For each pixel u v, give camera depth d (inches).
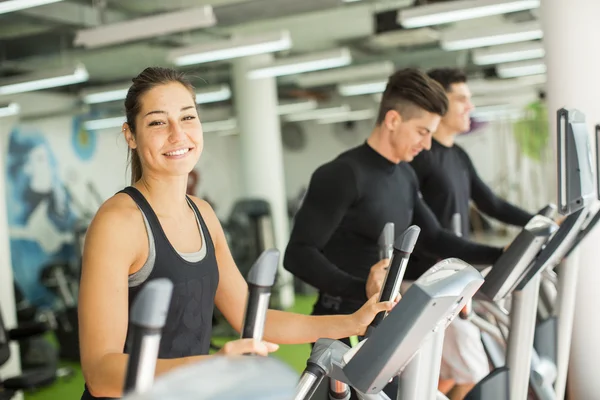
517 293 74.4
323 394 54.6
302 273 85.0
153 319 28.3
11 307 212.2
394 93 89.5
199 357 41.8
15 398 189.6
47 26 279.0
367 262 91.4
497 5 215.6
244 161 383.9
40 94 436.8
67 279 391.5
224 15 279.6
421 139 90.2
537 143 512.4
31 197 419.2
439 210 114.4
